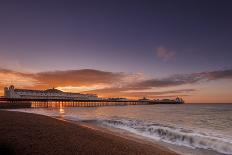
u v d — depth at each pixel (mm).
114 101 138125
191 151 11570
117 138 12547
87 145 9273
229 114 45906
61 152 7887
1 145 8234
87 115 39688
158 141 14156
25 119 16125
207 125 24578
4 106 74812
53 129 12289
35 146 8297
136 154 9016
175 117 36938
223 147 12148
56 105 103250
